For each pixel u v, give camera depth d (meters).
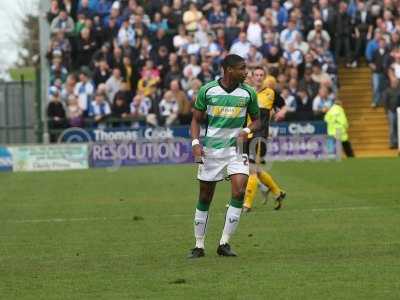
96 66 86.94
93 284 28.31
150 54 88.06
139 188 59.84
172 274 29.59
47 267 31.75
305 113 85.69
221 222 42.62
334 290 26.50
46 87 91.56
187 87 85.88
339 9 93.69
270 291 26.56
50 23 92.00
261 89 46.09
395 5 94.00
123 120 85.56
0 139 96.56
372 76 92.06
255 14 89.31
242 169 32.69
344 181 60.69
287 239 36.78
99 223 43.53
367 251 33.28
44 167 78.19
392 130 88.81
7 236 39.84
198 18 91.00
